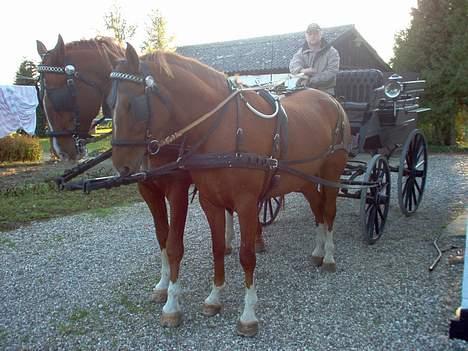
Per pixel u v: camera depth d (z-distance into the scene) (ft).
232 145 10.66
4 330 11.94
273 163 11.24
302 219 22.50
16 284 15.03
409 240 18.45
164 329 11.77
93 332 11.71
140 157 9.95
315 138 13.52
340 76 20.53
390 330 11.27
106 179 10.38
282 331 11.46
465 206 24.26
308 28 17.99
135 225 22.39
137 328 11.87
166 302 12.56
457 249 16.92
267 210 23.35
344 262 16.15
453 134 55.83
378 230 18.44
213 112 10.65
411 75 28.84
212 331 11.61
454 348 10.32
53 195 29.37
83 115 12.55
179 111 10.53
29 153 49.26
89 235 20.74
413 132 21.20
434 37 52.31
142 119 9.64
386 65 70.23
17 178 36.50
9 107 47.44
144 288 14.46
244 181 10.73
